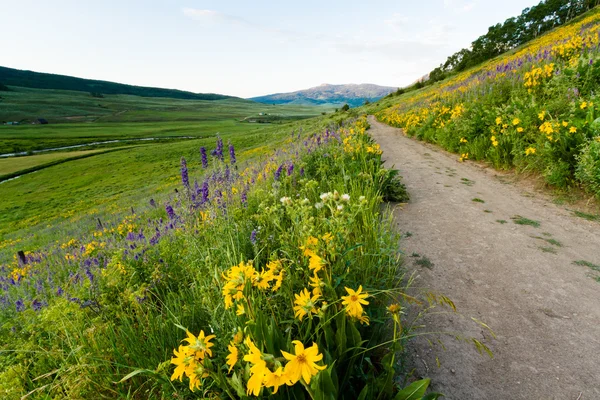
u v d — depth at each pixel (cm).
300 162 747
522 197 600
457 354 238
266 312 203
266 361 120
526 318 276
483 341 251
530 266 361
